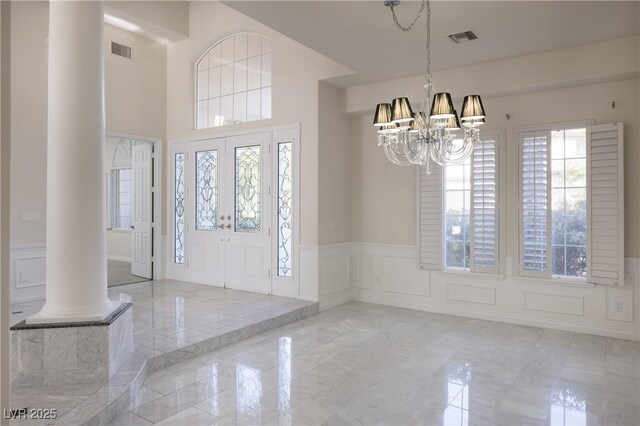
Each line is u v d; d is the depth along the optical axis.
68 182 2.89
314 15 3.60
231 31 6.23
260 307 5.14
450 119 3.15
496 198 4.96
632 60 4.02
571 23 3.74
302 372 3.51
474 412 2.85
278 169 5.80
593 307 4.46
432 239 5.38
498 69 4.69
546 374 3.46
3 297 0.70
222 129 6.33
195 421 2.71
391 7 3.44
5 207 0.70
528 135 4.77
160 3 6.30
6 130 0.70
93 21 2.96
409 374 3.47
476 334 4.50
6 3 0.70
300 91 5.57
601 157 4.33
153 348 3.68
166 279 6.98
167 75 6.98
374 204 5.91
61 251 2.90
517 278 4.86
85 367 2.92
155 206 6.90
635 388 3.19
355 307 5.69
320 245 5.48
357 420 2.74
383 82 5.46
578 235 4.58
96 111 2.98
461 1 3.34
